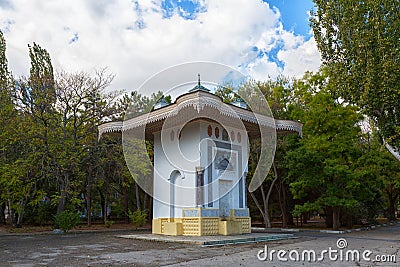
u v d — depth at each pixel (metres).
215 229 13.90
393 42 14.08
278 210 26.02
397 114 14.66
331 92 20.14
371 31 14.18
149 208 28.06
